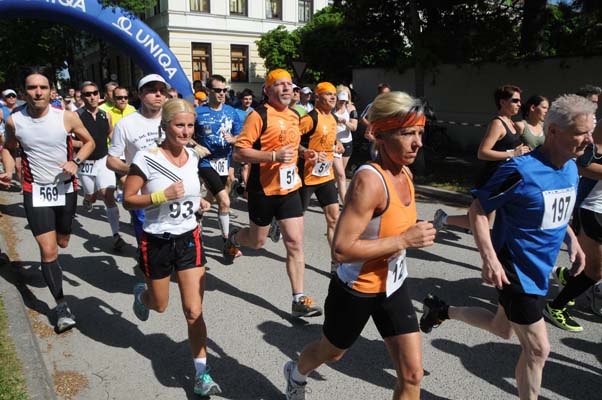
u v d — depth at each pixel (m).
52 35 26.95
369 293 2.38
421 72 11.39
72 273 5.29
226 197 5.76
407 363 2.37
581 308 4.33
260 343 3.78
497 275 2.53
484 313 3.08
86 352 3.67
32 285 4.94
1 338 3.50
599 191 3.71
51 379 3.26
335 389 3.18
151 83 4.10
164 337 3.89
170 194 2.93
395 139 2.17
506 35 12.12
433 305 3.34
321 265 5.52
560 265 5.37
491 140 4.68
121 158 4.25
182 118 2.96
